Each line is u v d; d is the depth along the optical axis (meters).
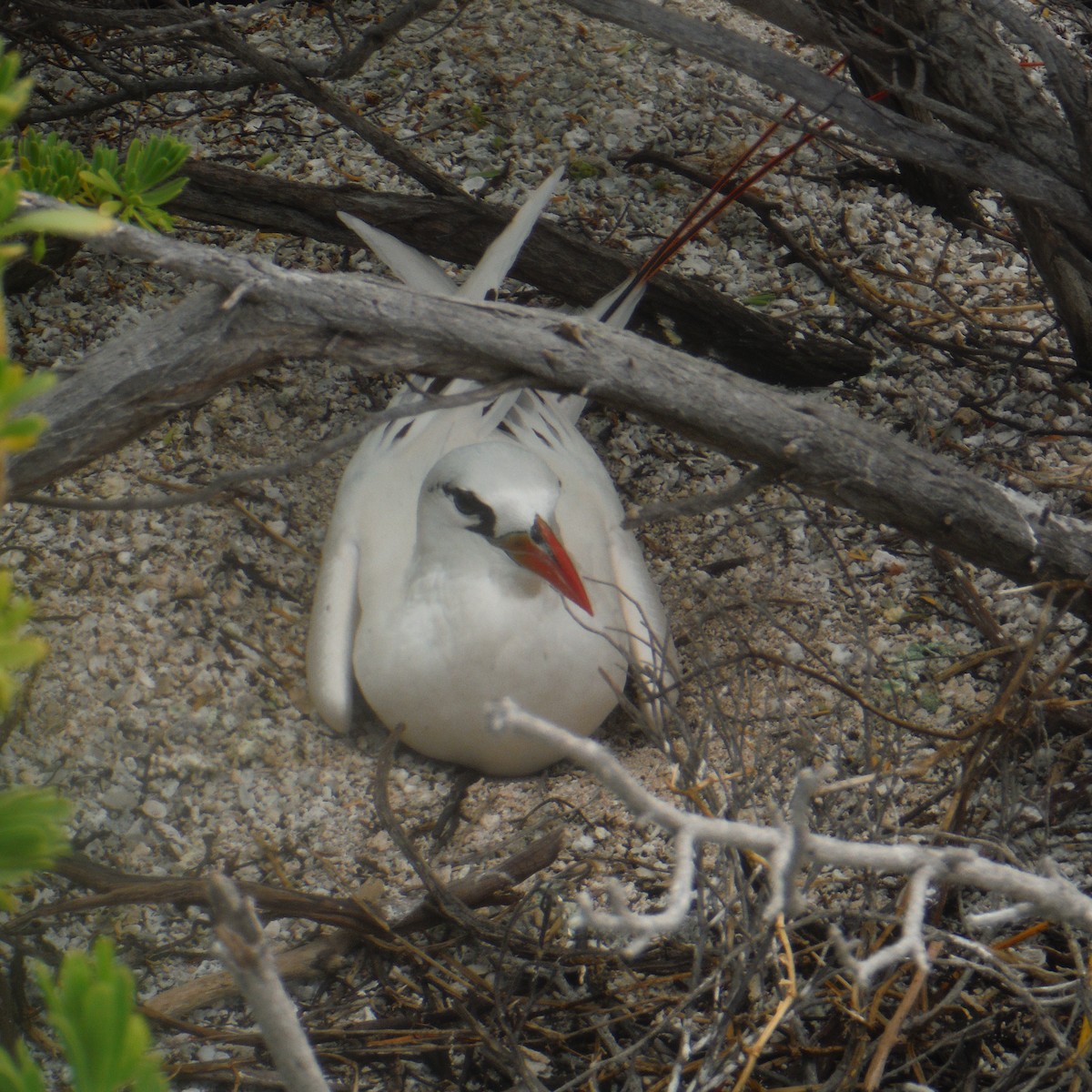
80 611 6.94
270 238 8.97
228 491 7.57
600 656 6.30
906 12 5.99
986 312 8.64
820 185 9.47
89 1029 1.66
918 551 7.42
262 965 2.26
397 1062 4.93
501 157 9.55
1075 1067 4.14
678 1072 4.28
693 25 5.50
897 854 2.80
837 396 8.27
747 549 7.53
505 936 5.00
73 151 4.16
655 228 9.14
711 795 5.39
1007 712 6.03
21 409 3.97
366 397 8.24
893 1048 4.64
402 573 6.51
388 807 5.49
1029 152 5.73
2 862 1.89
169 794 6.24
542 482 6.00
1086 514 7.41
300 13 10.51
